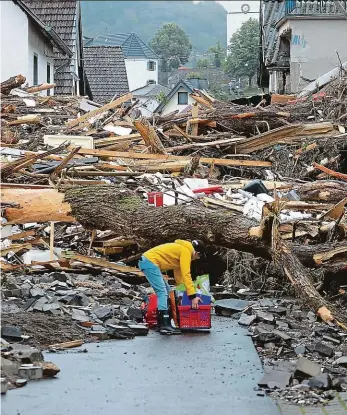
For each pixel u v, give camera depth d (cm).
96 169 1869
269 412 711
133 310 1148
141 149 2162
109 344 1006
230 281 1475
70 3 4316
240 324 1150
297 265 1144
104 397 755
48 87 2953
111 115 2544
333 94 2438
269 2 4444
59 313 1120
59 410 712
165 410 715
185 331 1095
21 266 1399
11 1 3225
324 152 2162
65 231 1622
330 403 747
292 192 1730
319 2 3472
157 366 884
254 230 1218
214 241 1270
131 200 1364
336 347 1014
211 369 871
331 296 1308
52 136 2098
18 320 1049
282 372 832
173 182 1788
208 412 710
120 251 1566
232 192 1733
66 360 907
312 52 3475
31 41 3412
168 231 1293
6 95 2738
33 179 1694
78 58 4603
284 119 2344
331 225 1444
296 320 1180
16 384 791
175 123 2366
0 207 1409
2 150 1892
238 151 2191
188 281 1092
